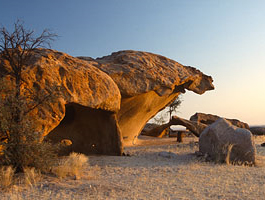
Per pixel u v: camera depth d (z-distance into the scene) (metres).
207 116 32.03
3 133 7.70
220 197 5.75
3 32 8.35
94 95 11.05
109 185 6.62
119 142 13.12
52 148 8.49
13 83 8.56
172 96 21.67
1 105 7.62
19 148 7.64
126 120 18.94
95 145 13.80
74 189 6.24
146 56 18.47
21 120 7.94
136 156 12.77
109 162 10.73
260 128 35.25
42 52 10.68
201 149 12.12
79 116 13.79
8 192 5.93
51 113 9.17
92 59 18.17
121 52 19.11
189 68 21.05
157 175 8.12
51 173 7.95
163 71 18.08
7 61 9.28
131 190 6.22
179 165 9.95
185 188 6.51
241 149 10.28
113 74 15.99
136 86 16.53
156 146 18.02
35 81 9.23
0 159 7.70
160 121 31.06
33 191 6.05
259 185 6.82
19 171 7.73
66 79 10.25
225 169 9.06
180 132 23.34
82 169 8.79
